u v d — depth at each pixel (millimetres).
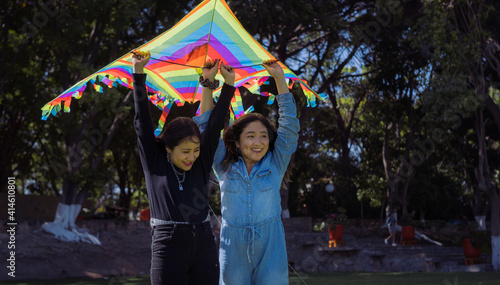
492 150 25953
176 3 20047
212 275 2977
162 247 2898
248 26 19328
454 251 23703
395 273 17234
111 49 21625
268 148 3430
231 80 3312
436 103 17422
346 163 35656
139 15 19953
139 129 3020
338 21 19156
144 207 41500
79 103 19781
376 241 26750
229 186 3209
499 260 18234
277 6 17312
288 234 23828
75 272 16844
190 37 3918
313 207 35125
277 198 3264
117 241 20703
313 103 4434
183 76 4441
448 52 16594
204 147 3123
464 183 37062
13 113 27750
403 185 30375
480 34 17156
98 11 17578
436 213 35938
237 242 3164
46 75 24312
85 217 28156
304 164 32500
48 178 33188
